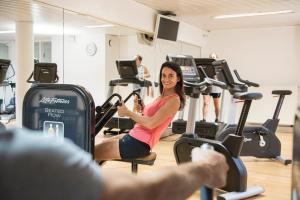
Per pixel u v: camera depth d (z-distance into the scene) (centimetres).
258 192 317
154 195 51
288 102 710
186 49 747
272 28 755
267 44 762
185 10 619
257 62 773
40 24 466
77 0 447
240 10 609
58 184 41
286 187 345
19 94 434
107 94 530
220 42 812
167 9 614
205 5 577
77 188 42
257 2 550
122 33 565
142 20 585
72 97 167
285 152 511
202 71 401
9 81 429
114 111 219
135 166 260
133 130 258
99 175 46
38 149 40
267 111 732
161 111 250
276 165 432
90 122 165
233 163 294
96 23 522
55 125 173
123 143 250
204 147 70
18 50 449
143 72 588
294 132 83
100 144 257
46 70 425
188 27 743
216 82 361
